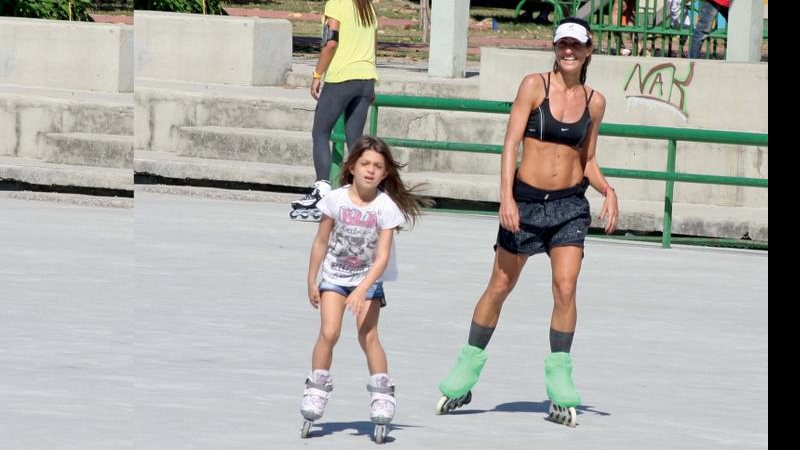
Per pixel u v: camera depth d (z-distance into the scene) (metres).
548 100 17.83
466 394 17.94
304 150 41.41
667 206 33.56
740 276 29.69
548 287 27.53
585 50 17.86
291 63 49.16
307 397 16.38
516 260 17.95
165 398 17.94
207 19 48.09
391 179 16.73
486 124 42.25
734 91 40.16
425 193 39.25
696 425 17.64
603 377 20.27
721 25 57.66
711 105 40.41
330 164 34.66
